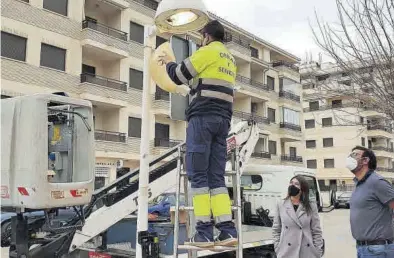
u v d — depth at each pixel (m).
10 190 4.36
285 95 39.19
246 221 9.31
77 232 5.16
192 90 3.43
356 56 6.36
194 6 3.47
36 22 21.08
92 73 24.91
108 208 5.37
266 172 9.45
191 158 3.30
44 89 21.08
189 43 4.27
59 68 22.11
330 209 11.20
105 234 6.00
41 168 4.23
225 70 3.39
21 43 20.53
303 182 4.64
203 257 5.73
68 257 5.25
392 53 5.95
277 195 9.20
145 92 3.83
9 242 5.35
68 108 5.09
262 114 36.94
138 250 3.72
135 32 26.59
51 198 4.28
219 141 3.44
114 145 23.88
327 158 49.00
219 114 3.33
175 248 3.34
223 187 3.39
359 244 4.14
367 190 4.09
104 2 24.61
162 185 5.76
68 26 22.50
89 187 4.73
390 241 4.03
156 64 3.72
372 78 6.19
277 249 4.68
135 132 25.67
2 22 19.72
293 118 39.97
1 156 4.44
